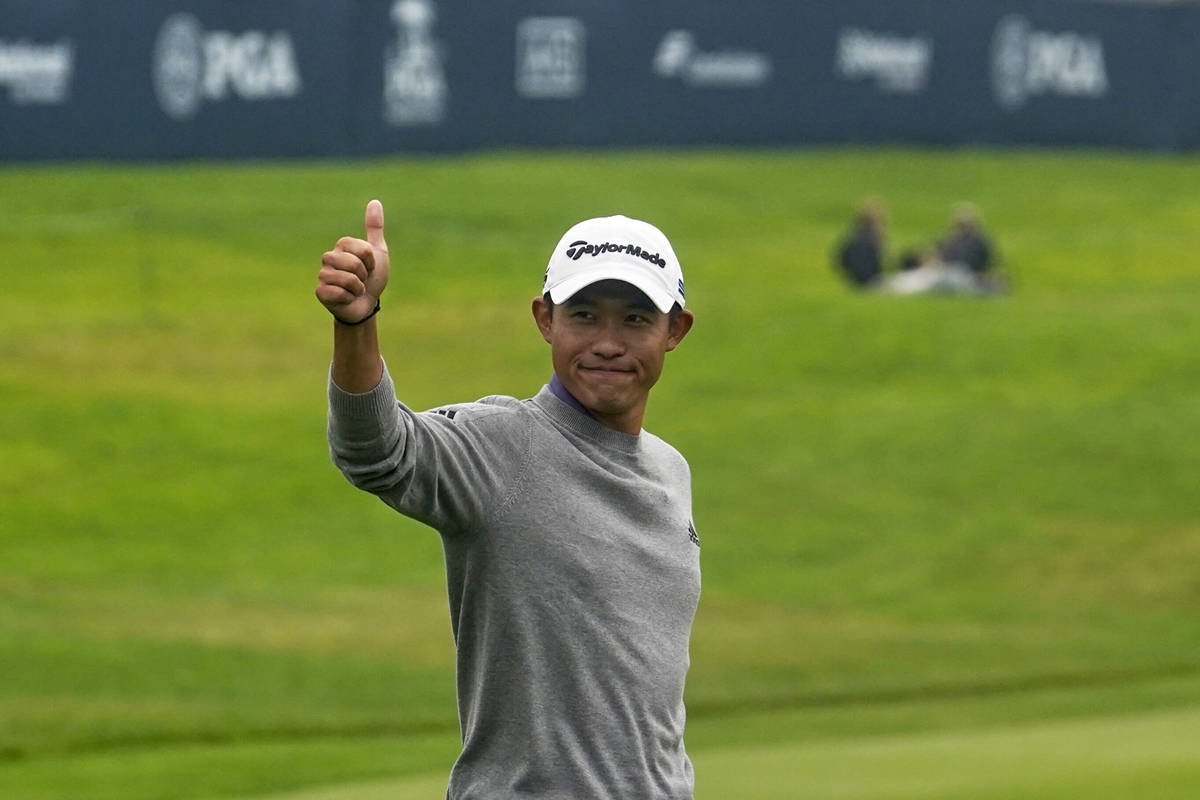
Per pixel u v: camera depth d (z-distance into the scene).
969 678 45.91
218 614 52.03
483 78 101.62
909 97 115.50
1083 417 74.88
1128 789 28.03
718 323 87.31
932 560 59.09
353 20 96.56
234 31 92.56
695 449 70.50
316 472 67.75
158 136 91.56
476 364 80.50
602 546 12.53
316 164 97.69
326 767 36.56
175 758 37.69
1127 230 109.94
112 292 85.69
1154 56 123.19
